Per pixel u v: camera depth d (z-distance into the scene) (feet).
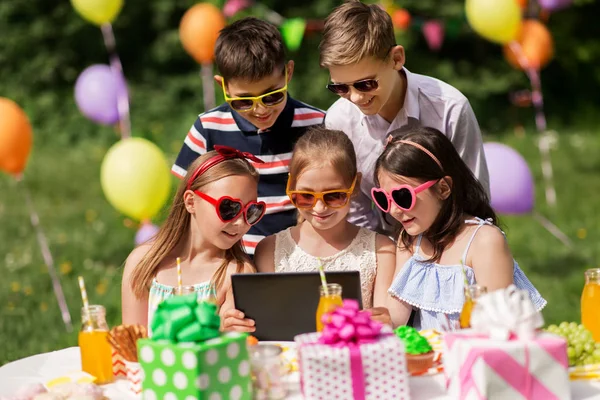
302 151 9.51
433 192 9.35
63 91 43.06
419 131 9.61
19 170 18.39
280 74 10.94
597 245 23.18
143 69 43.42
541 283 19.61
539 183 31.48
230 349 6.73
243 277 8.44
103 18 22.33
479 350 6.65
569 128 44.14
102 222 26.53
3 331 16.94
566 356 6.77
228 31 11.11
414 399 7.06
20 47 42.75
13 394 7.48
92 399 7.13
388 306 9.73
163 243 9.74
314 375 6.83
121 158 16.53
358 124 11.23
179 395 6.61
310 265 10.03
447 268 9.45
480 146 11.27
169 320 6.73
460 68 43.91
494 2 21.30
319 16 41.47
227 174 9.28
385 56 10.02
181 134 39.93
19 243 24.17
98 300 18.74
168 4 42.01
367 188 11.50
